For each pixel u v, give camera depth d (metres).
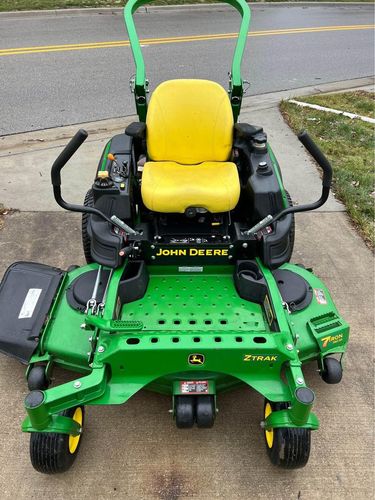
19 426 2.65
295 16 13.06
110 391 2.25
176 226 3.07
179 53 8.96
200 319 2.66
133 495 2.38
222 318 2.68
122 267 2.83
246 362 2.28
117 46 9.20
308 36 11.03
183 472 2.48
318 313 2.79
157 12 12.12
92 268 3.00
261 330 2.61
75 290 2.80
